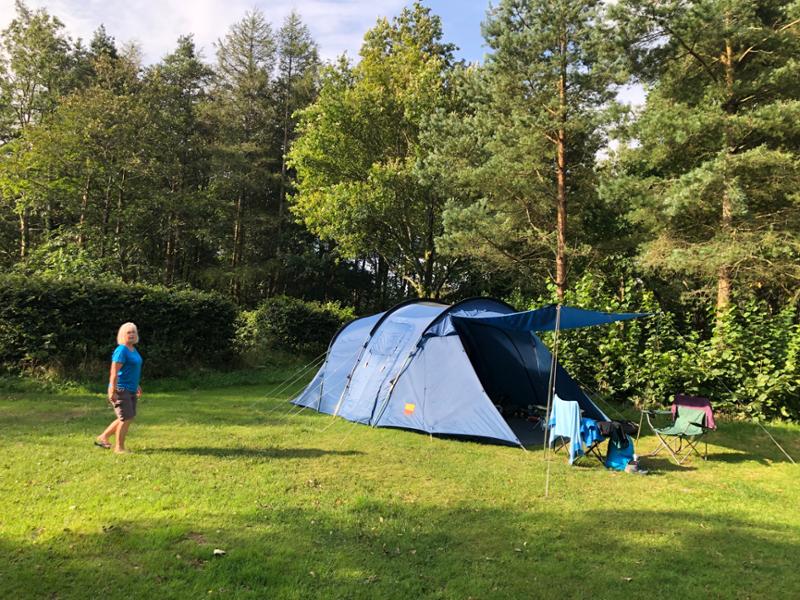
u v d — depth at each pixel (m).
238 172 26.41
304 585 3.70
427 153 20.27
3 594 3.38
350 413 9.66
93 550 4.03
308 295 32.91
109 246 21.88
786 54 11.95
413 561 4.20
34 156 19.94
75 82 26.59
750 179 12.08
